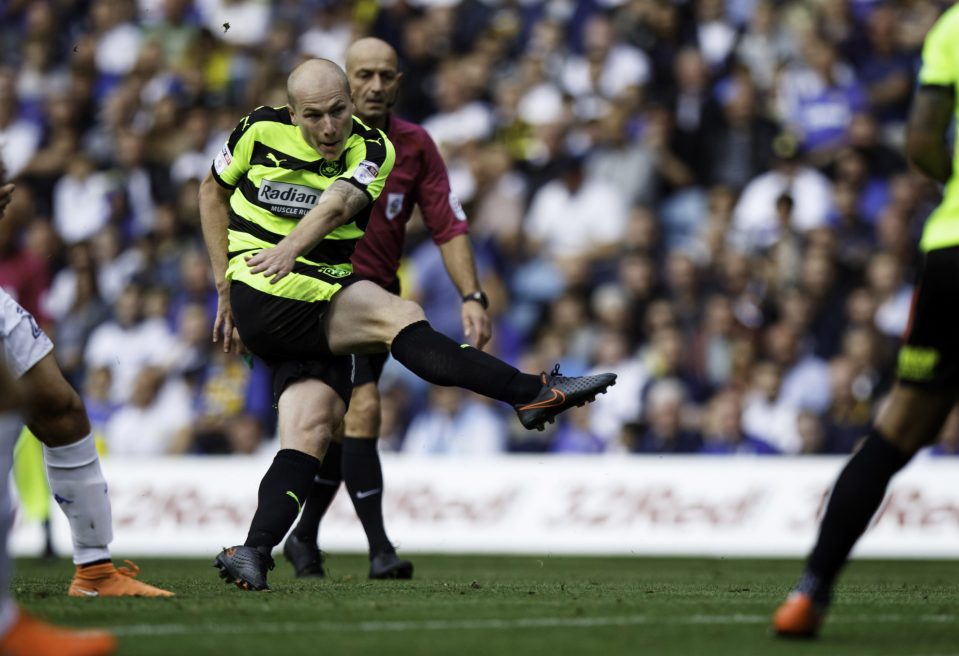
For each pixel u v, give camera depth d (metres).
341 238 19.19
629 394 45.19
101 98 59.88
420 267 50.28
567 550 39.53
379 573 24.64
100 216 56.50
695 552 38.81
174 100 58.47
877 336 43.91
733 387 43.66
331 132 18.59
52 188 57.88
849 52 51.75
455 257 25.66
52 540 36.12
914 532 37.44
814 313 45.06
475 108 55.19
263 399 48.31
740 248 47.72
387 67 24.78
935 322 13.37
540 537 39.69
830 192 48.81
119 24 61.25
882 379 43.53
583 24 55.25
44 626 11.45
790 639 13.59
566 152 51.91
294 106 18.78
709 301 46.34
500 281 50.28
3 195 16.08
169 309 51.62
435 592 19.62
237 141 19.23
